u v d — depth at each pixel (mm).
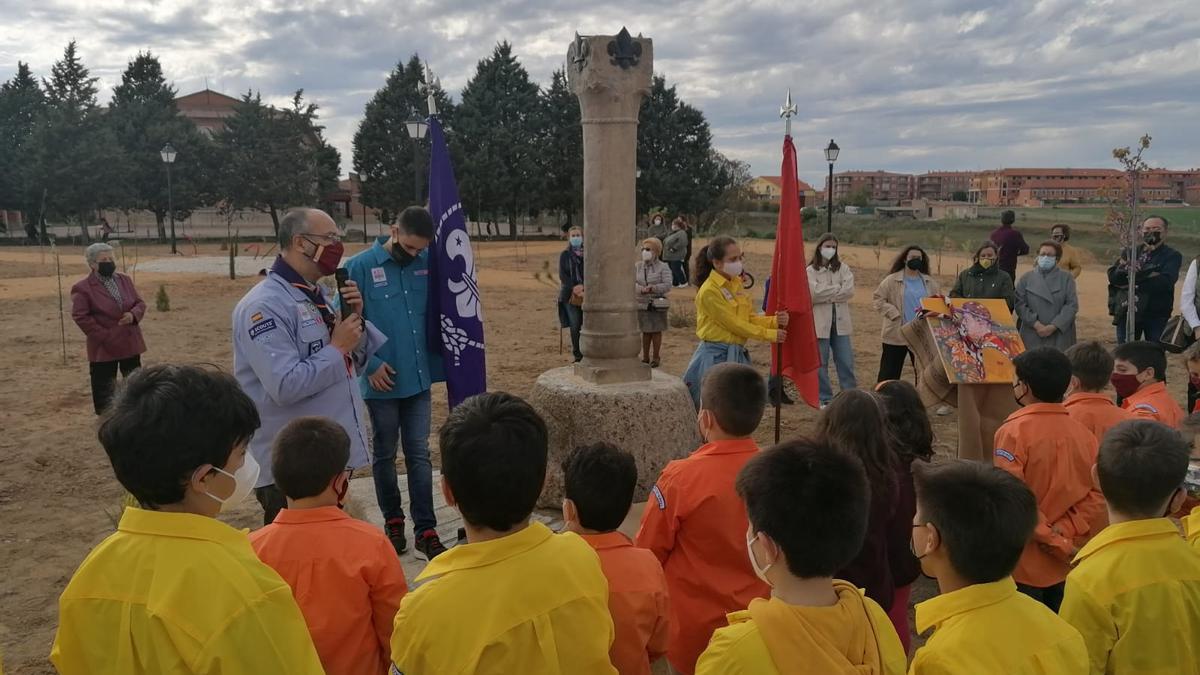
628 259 5965
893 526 3188
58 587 5148
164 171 51125
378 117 53625
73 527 6145
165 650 1715
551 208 55062
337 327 4094
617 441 5613
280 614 1834
